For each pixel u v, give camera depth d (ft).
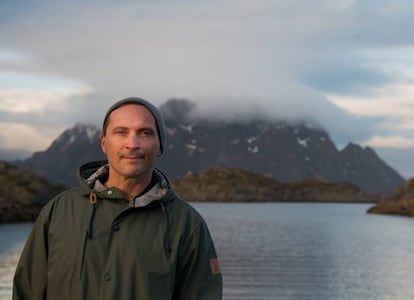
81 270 5.33
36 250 5.60
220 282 5.86
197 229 5.74
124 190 5.58
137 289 5.35
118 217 5.47
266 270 60.64
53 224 5.54
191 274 5.70
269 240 109.50
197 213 5.86
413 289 49.08
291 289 47.57
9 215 138.82
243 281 51.65
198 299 5.73
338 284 51.11
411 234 130.93
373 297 45.16
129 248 5.41
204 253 5.76
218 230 142.20
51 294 5.44
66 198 5.66
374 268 64.59
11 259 59.62
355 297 44.88
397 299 44.45
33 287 5.61
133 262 5.38
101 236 5.42
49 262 5.49
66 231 5.46
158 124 5.67
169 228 5.58
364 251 87.71
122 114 5.52
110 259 5.38
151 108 5.64
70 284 5.34
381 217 226.58
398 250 90.33
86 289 5.32
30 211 148.56
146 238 5.48
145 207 5.53
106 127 5.60
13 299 5.63
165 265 5.46
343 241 108.47
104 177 5.81
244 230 142.92
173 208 5.68
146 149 5.49
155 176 5.80
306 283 51.16
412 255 81.56
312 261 71.31
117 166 5.49
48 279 5.48
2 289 39.65
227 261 70.44
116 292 5.32
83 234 5.41
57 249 5.45
